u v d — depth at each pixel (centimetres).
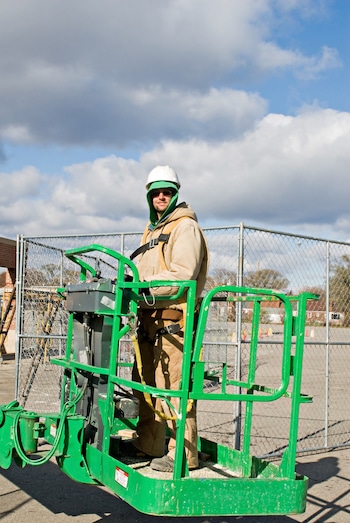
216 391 1076
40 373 1168
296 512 353
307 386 1427
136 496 334
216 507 336
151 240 434
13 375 1412
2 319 1744
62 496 568
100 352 402
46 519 504
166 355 407
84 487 598
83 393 414
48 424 414
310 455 763
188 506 330
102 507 539
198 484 333
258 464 404
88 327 426
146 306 417
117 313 380
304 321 381
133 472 340
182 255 395
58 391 931
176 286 354
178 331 407
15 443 404
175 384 406
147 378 440
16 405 443
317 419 998
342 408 1122
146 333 430
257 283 724
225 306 995
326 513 538
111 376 379
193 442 408
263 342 729
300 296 383
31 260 871
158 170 437
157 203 438
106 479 371
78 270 928
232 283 707
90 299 406
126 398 407
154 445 428
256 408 1089
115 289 392
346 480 647
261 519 520
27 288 861
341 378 1605
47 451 419
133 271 386
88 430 411
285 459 370
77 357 439
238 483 342
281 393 371
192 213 424
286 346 377
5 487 593
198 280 422
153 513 324
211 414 966
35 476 632
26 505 539
